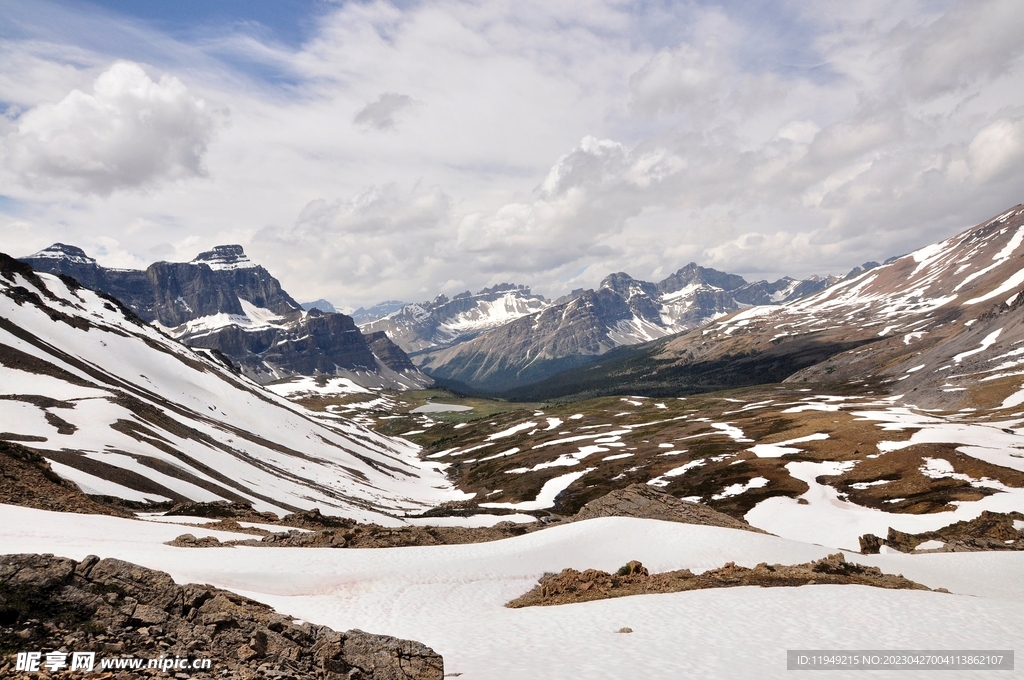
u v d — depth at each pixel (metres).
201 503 77.94
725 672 27.38
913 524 98.56
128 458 86.25
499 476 192.62
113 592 28.09
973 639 31.91
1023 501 98.69
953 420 183.75
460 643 32.94
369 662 27.62
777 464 140.62
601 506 86.69
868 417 191.12
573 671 27.67
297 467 156.25
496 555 53.72
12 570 27.33
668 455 175.38
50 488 63.50
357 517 113.00
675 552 58.00
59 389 111.50
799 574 48.62
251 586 37.94
